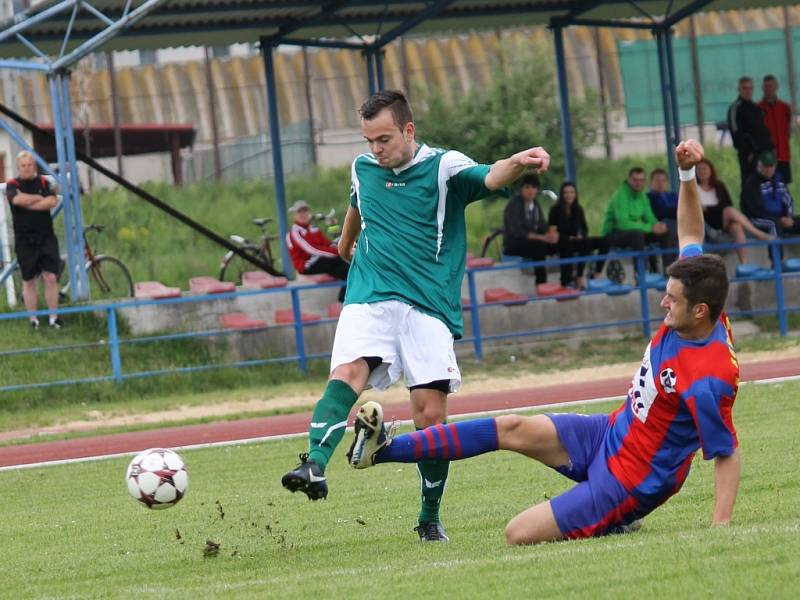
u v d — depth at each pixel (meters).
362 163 18.19
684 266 15.48
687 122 96.50
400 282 17.62
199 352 53.81
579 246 57.53
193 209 86.31
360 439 15.94
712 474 24.00
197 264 77.44
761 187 60.31
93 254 60.50
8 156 73.62
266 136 98.06
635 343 57.03
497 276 59.16
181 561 18.48
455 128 95.62
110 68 84.56
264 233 64.81
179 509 24.91
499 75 99.69
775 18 108.56
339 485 27.08
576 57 104.19
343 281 54.62
